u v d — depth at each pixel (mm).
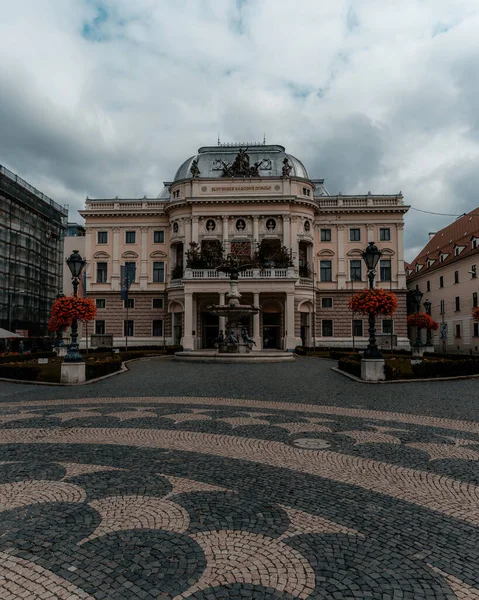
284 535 5371
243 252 53844
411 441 10039
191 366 29250
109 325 57844
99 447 9430
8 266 62344
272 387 19016
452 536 5395
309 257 56031
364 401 15547
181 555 4859
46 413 13391
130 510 6074
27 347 65000
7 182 62938
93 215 58906
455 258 59938
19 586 4285
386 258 57031
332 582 4383
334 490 6953
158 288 58031
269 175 58750
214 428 11273
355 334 56219
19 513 5953
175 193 57344
